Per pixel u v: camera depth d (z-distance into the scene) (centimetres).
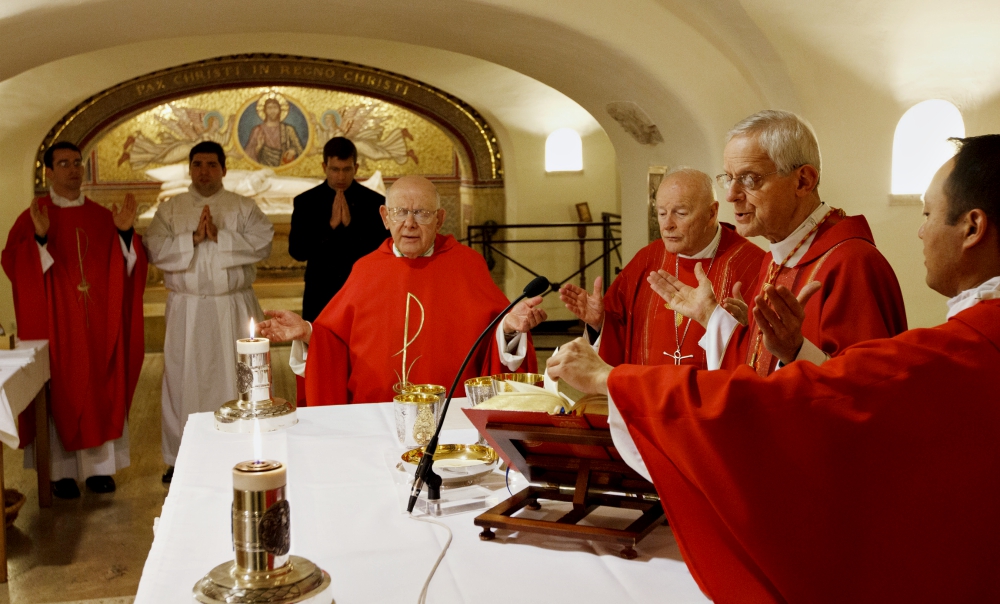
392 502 169
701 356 267
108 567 364
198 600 120
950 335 125
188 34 525
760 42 444
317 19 509
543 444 158
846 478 122
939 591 124
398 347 306
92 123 859
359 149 1035
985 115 445
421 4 470
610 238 876
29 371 388
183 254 471
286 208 1002
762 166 203
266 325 298
